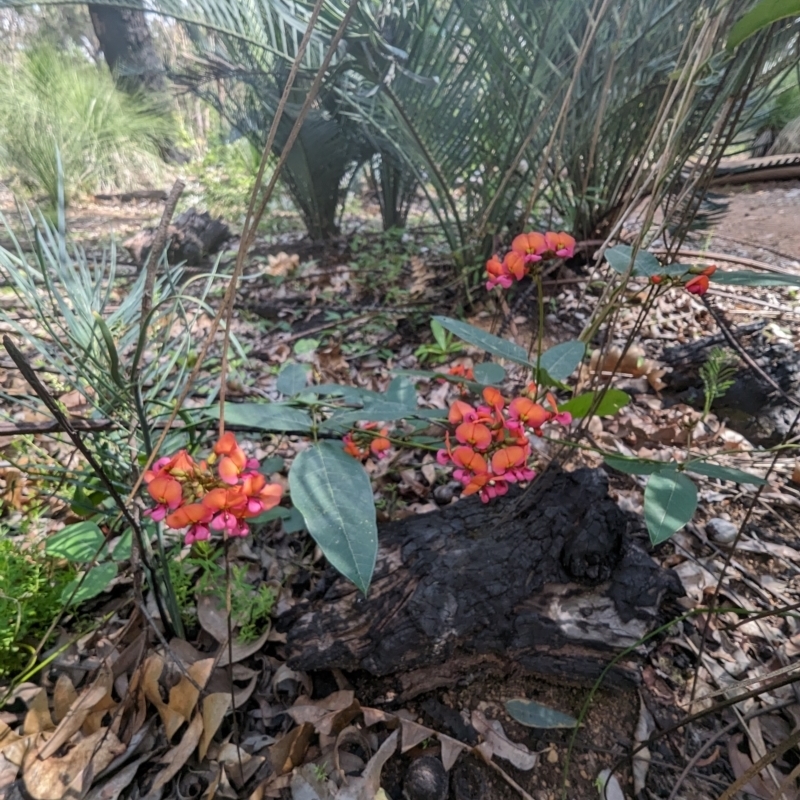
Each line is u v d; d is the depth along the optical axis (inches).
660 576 17.8
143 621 17.8
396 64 25.8
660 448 25.7
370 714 16.7
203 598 19.2
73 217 58.3
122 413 17.4
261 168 10.4
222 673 17.8
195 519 12.4
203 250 46.6
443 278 40.1
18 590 17.6
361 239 50.6
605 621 17.1
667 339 32.4
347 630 17.2
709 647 18.6
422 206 63.9
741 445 25.5
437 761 16.2
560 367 18.6
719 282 15.6
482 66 28.5
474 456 15.5
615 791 15.8
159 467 12.8
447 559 17.8
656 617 17.3
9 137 53.7
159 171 71.3
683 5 25.3
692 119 22.8
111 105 62.0
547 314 35.2
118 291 38.2
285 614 18.8
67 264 18.0
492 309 35.5
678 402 28.3
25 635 18.0
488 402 16.1
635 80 29.1
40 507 21.6
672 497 15.7
